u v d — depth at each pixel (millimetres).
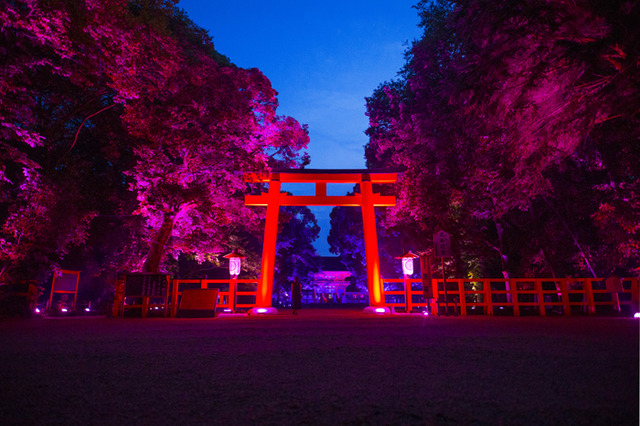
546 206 21469
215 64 19156
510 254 24328
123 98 16844
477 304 16344
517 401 3209
